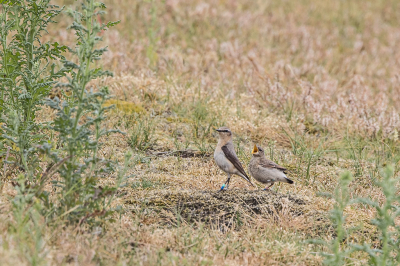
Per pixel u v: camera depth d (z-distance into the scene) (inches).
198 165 494.6
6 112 389.7
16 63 393.1
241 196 405.1
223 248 327.9
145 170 466.3
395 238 379.2
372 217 406.6
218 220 374.0
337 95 744.3
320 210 403.5
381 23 1355.8
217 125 605.9
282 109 684.7
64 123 311.3
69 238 292.8
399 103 758.5
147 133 544.7
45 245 273.4
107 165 324.2
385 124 643.5
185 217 375.6
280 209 396.5
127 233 325.4
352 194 456.8
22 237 268.1
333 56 1029.2
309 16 1321.4
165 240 327.6
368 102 713.0
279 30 1124.5
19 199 292.8
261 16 1210.6
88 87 609.9
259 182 465.7
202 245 325.7
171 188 427.8
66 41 798.5
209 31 1042.7
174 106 641.6
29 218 301.9
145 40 890.1
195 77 734.5
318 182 486.6
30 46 399.5
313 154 550.9
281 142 596.7
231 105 657.6
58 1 1013.8
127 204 381.7
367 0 1523.1
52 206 310.2
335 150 568.1
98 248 294.0
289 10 1326.3
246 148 560.1
